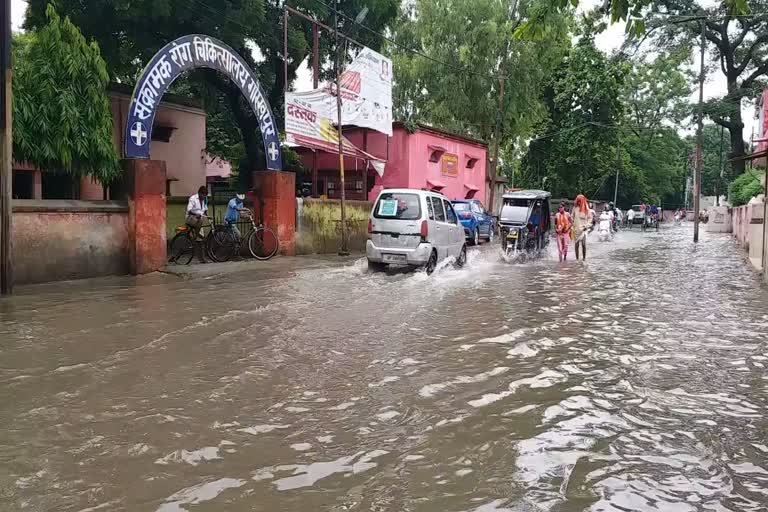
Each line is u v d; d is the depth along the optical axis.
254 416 4.14
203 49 13.25
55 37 10.98
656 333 7.08
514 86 30.41
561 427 4.02
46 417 4.05
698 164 26.88
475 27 29.48
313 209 17.02
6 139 8.95
